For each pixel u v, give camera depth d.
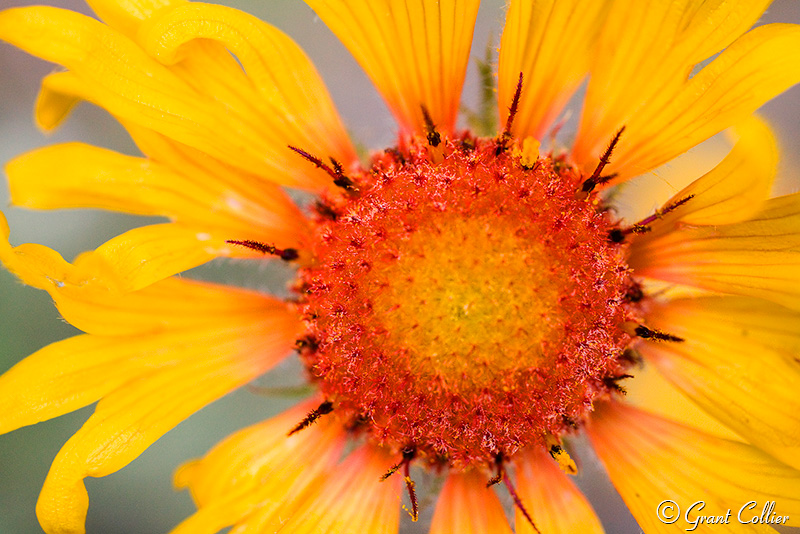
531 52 0.14
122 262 0.13
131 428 0.13
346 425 0.14
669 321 0.14
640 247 0.14
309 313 0.14
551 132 0.14
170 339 0.14
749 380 0.13
